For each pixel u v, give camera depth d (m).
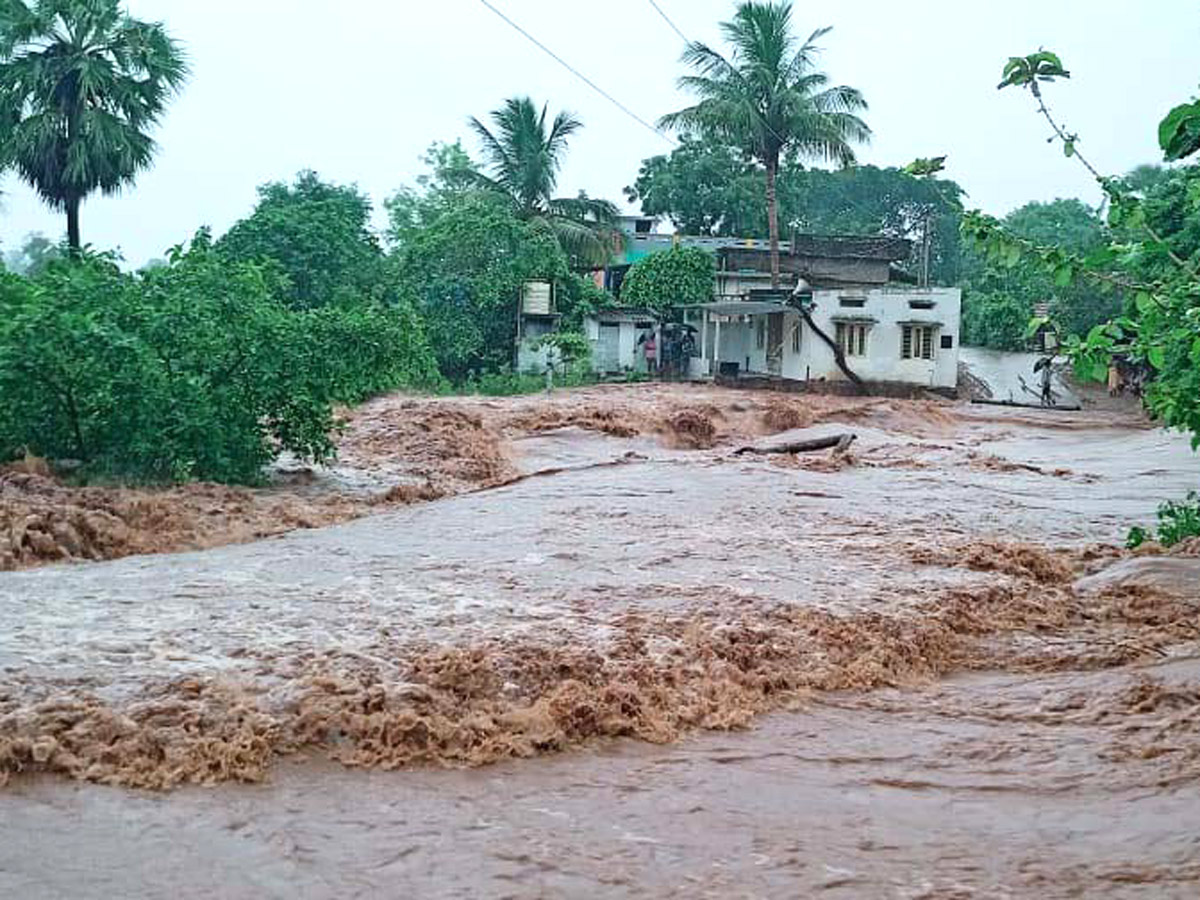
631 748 6.66
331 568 10.79
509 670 7.41
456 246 39.53
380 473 18.64
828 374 40.31
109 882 4.75
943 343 40.12
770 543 12.77
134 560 11.30
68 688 6.78
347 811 5.55
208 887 4.74
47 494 13.27
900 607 9.83
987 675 8.55
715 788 6.05
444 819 5.50
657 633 8.59
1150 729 7.07
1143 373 40.00
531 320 41.59
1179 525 13.14
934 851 5.29
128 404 14.88
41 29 27.59
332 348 16.62
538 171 44.72
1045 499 18.39
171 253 16.58
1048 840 5.42
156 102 29.22
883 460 23.03
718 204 59.59
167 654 7.55
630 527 13.55
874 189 73.62
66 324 14.45
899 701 7.78
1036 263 9.33
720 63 43.38
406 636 8.19
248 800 5.63
